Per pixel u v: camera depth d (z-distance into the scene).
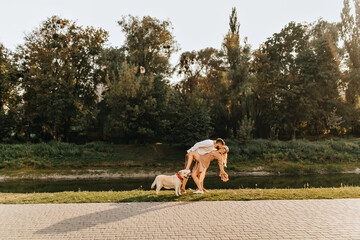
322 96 39.22
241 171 26.58
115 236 5.89
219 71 48.88
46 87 34.69
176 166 28.00
